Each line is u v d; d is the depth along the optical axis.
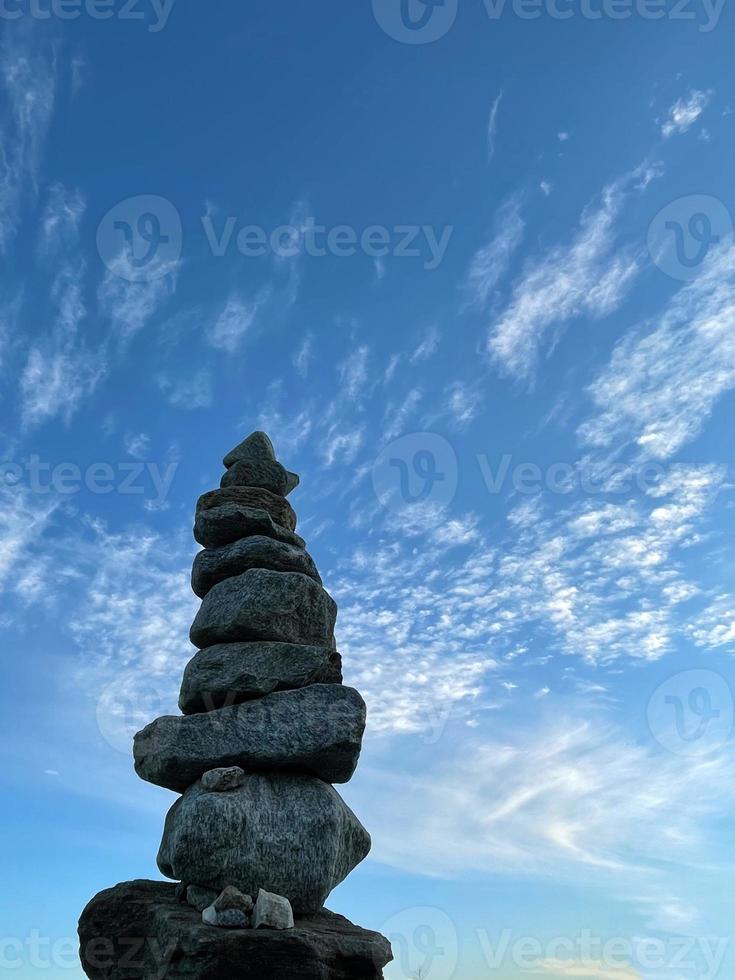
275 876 14.53
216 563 17.28
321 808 15.16
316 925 14.45
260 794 15.11
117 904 14.84
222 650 16.28
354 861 15.77
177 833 14.62
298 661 16.22
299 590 16.80
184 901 14.82
